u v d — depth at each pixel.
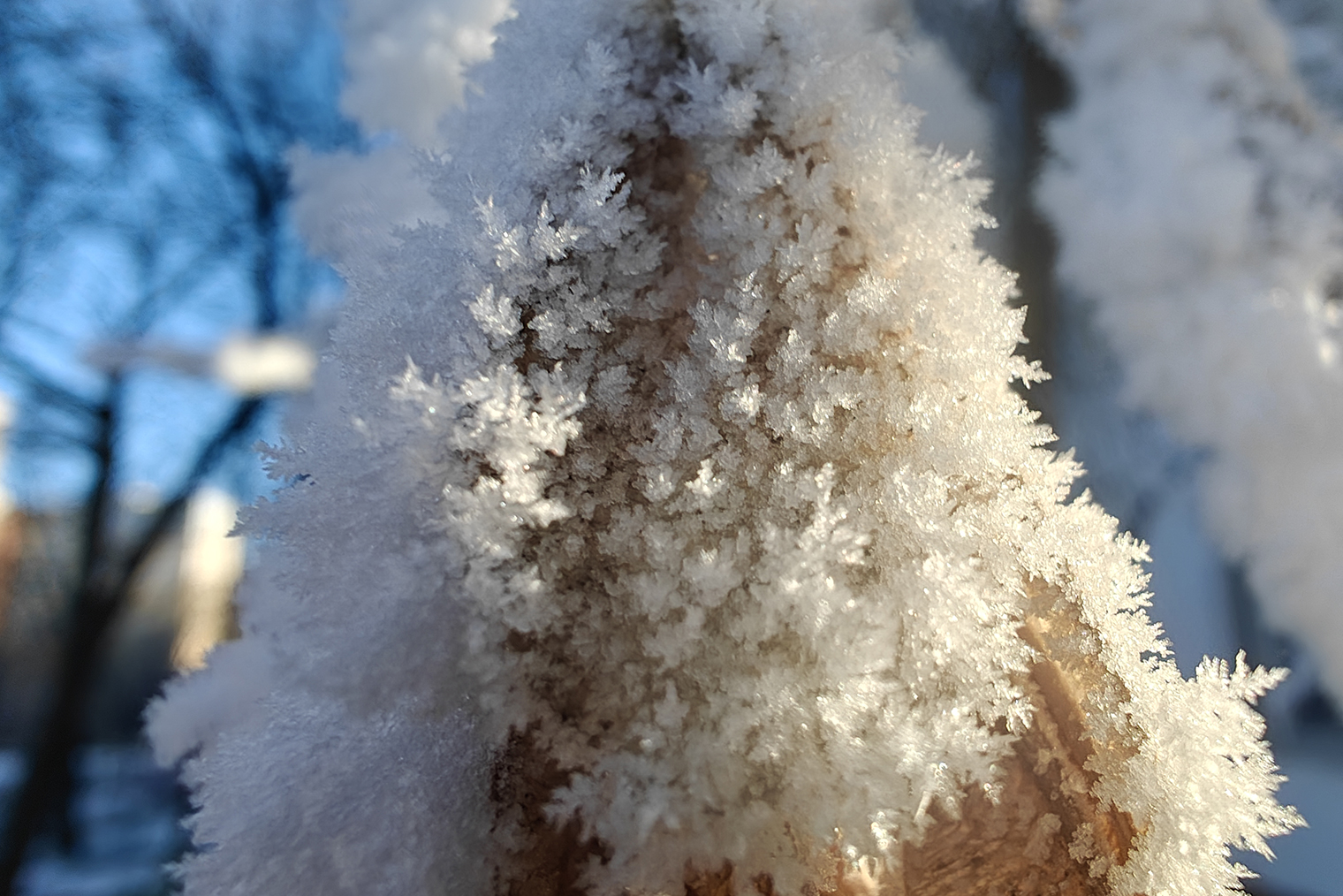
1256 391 0.29
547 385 0.08
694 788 0.08
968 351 0.09
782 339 0.09
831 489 0.08
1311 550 0.29
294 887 0.08
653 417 0.09
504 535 0.08
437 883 0.08
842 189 0.09
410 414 0.08
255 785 0.08
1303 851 0.27
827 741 0.08
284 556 0.09
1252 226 0.30
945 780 0.08
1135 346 0.31
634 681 0.08
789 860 0.08
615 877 0.08
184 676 0.14
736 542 0.08
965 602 0.08
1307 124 0.32
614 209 0.08
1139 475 0.32
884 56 0.10
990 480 0.09
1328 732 0.30
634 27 0.09
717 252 0.09
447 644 0.08
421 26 0.19
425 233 0.09
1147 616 0.09
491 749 0.08
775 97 0.09
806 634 0.08
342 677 0.08
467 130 0.09
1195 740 0.09
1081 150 0.32
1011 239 0.33
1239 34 0.32
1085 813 0.09
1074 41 0.32
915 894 0.09
